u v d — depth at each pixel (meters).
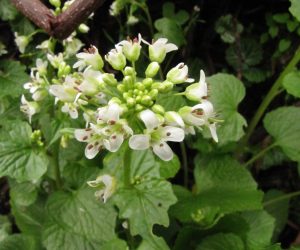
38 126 0.13
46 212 0.11
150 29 0.17
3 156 0.11
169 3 0.17
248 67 0.17
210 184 0.13
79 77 0.10
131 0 0.16
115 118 0.08
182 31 0.16
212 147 0.14
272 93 0.14
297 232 0.17
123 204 0.10
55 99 0.11
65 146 0.12
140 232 0.10
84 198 0.11
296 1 0.12
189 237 0.13
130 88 0.09
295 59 0.13
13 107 0.14
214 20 0.17
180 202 0.13
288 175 0.17
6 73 0.14
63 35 0.11
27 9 0.11
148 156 0.11
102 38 0.18
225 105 0.13
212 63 0.18
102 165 0.13
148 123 0.08
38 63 0.12
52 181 0.13
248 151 0.16
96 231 0.11
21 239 0.12
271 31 0.17
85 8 0.11
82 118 0.12
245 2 0.17
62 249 0.11
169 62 0.16
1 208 0.17
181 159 0.17
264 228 0.13
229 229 0.13
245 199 0.13
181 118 0.09
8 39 0.17
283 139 0.14
